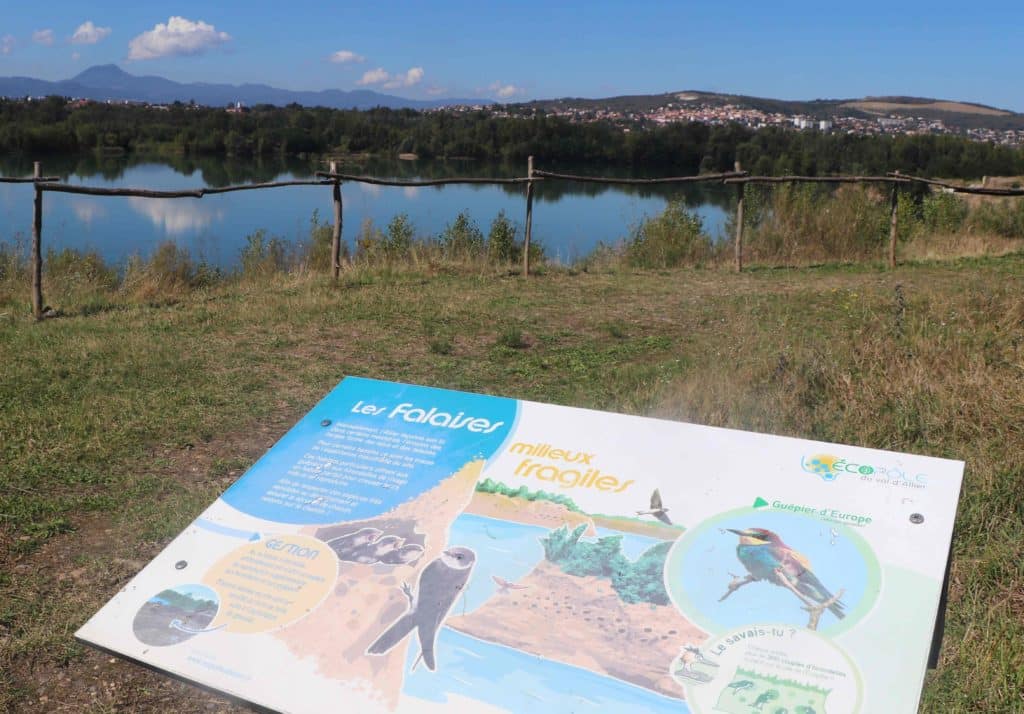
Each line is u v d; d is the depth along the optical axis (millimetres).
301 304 8562
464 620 2303
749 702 2004
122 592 2543
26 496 4309
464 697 2113
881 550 2307
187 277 11641
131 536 3992
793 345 6367
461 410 3096
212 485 4477
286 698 2180
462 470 2820
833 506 2461
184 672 2279
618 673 2107
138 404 5543
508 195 29188
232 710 2979
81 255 11898
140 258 11891
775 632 2148
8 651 3207
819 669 2051
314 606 2420
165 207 26141
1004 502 3979
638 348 7094
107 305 9008
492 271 11266
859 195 14164
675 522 2496
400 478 2834
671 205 13914
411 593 2408
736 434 2777
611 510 2572
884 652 2062
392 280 10250
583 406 5520
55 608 3467
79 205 25781
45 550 3883
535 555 2469
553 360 6723
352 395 3271
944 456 4488
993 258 12406
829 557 2309
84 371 6176
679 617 2225
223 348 6922
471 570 2451
